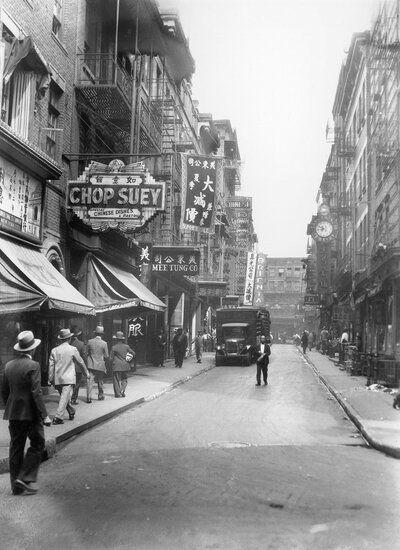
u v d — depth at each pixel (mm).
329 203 55906
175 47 25141
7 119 13242
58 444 9273
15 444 6441
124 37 21375
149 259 23984
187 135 35281
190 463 7961
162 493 6344
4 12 12797
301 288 106438
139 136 20859
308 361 34375
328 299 48406
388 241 22438
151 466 7781
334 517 5445
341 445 9500
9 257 11703
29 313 13727
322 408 14227
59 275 14125
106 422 11773
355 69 35469
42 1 14953
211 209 22547
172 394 17000
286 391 18078
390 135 23312
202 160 22688
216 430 10812
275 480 6973
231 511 5637
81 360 10984
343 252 42719
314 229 45594
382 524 5230
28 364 6488
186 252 25453
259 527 5145
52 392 15086
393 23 22547
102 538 4855
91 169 16672
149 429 10945
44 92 14430
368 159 29516
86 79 18047
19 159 12688
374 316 22250
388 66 24094
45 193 14586
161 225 27531
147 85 24984
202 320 47219
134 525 5199
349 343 29438
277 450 8938
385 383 18062
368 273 25516
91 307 13922
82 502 5988
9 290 11078
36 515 5535
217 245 46062
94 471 7523
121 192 16531
